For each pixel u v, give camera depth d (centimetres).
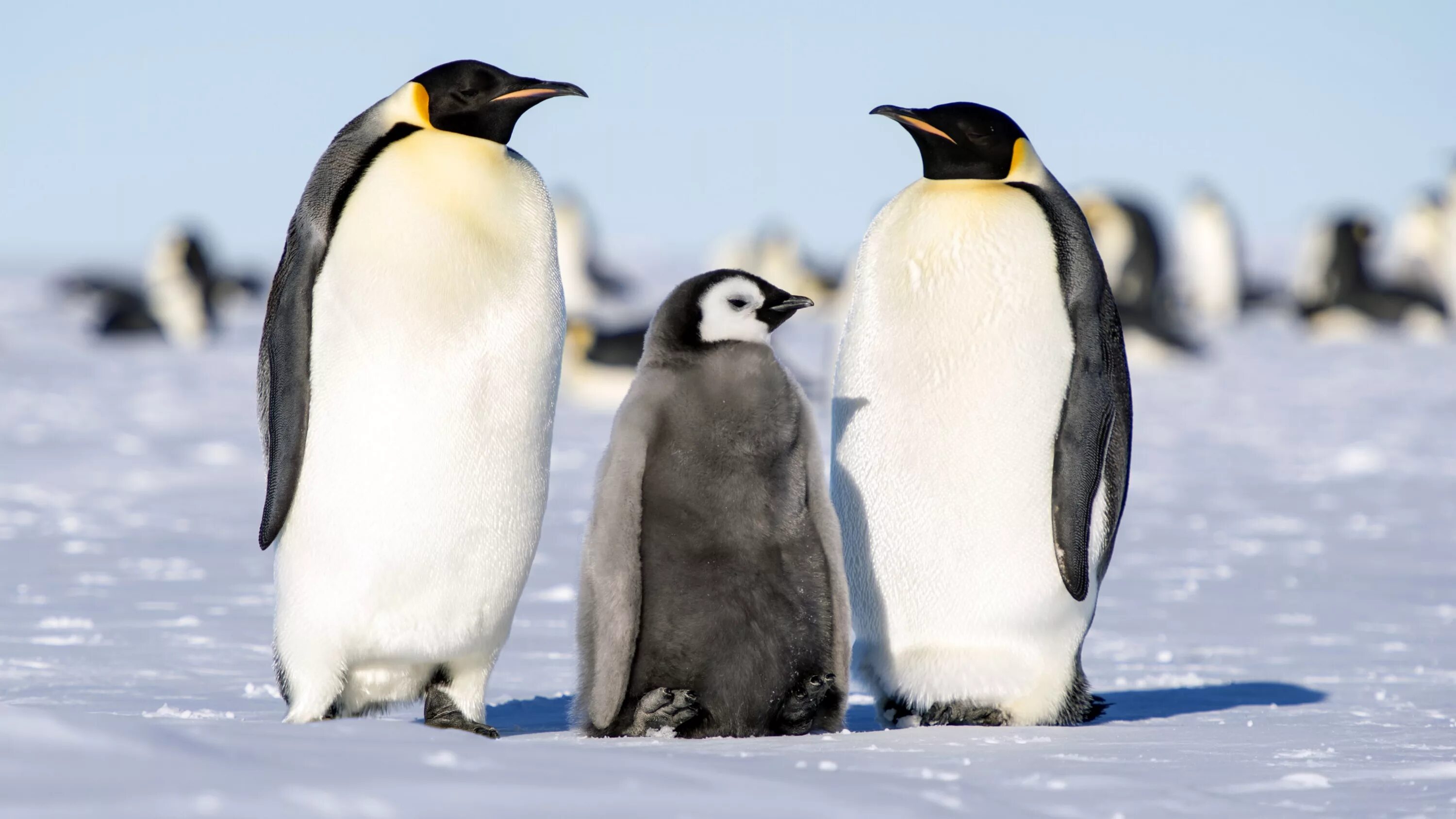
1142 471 4097
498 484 1306
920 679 1484
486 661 1369
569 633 2005
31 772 749
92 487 3644
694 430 1275
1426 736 1291
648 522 1267
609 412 5872
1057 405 1459
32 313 10931
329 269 1294
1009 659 1468
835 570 1298
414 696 1373
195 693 1528
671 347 1304
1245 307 11500
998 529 1446
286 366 1295
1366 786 1030
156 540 2850
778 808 810
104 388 6203
